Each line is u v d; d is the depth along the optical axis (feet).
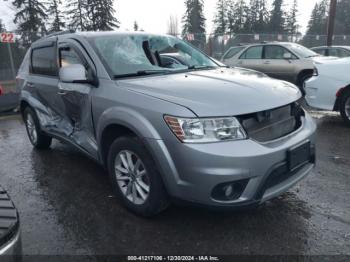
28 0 110.32
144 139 9.80
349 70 20.17
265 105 9.78
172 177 9.48
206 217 10.86
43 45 16.11
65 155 17.40
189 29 179.52
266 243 9.51
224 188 9.06
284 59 34.76
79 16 132.67
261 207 11.39
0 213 6.94
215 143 9.02
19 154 17.84
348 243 9.40
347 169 14.37
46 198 12.60
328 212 11.00
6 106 28.71
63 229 10.48
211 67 14.32
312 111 25.66
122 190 11.43
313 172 14.11
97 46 12.87
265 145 9.46
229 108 9.30
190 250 9.33
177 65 13.64
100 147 12.05
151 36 14.74
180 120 9.16
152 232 10.18
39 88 16.11
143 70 12.51
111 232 10.25
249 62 37.76
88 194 12.84
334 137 18.89
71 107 13.69
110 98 11.17
